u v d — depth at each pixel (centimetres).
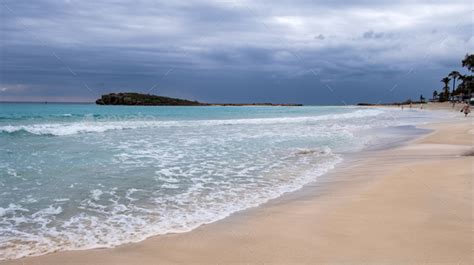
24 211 565
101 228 494
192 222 518
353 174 846
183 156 1109
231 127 2286
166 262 387
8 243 441
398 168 862
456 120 3088
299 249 410
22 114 3112
